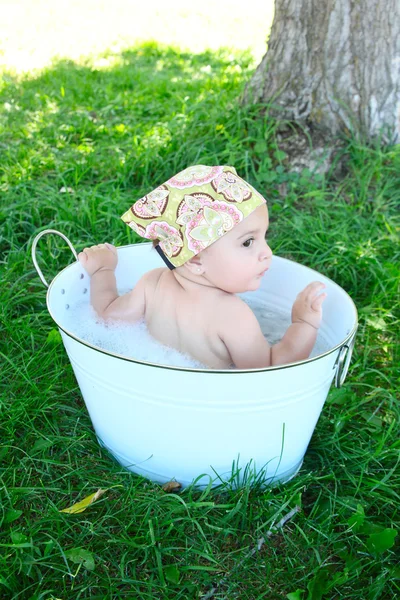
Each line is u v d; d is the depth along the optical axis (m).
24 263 2.93
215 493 1.84
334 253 3.06
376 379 2.45
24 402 2.14
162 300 1.99
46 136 4.36
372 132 3.76
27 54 6.49
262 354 1.89
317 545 1.73
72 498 1.85
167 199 1.82
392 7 3.51
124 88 5.55
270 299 2.35
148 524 1.74
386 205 3.47
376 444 2.06
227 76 5.69
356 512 1.78
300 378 1.63
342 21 3.56
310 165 3.69
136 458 1.88
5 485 1.81
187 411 1.64
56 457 1.99
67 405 2.22
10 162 3.86
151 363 1.55
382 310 2.74
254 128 3.84
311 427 1.87
